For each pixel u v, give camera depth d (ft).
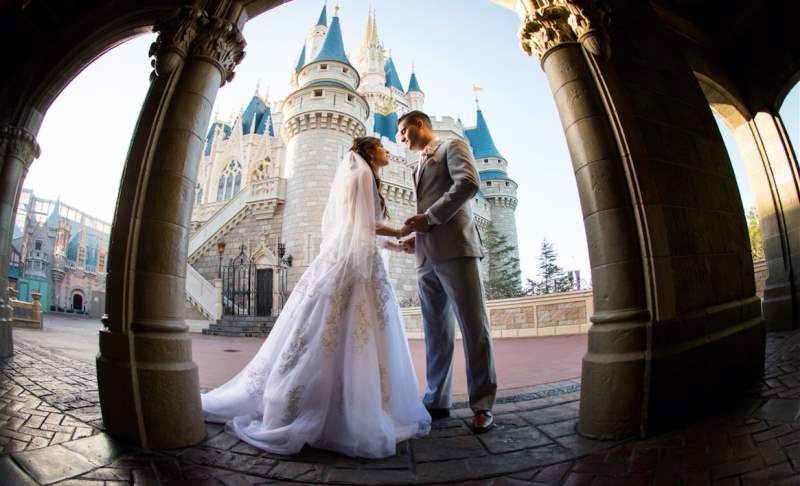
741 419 6.17
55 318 71.41
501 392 10.26
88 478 5.07
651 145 7.72
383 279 7.39
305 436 6.10
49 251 154.51
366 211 7.58
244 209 81.05
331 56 86.17
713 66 15.69
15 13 14.48
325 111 79.92
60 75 15.69
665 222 7.07
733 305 8.00
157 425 6.28
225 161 117.50
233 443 6.59
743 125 16.79
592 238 7.12
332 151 80.07
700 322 7.06
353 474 5.41
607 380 6.35
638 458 5.35
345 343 6.72
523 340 30.07
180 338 6.84
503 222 136.87
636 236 6.81
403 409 7.12
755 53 15.88
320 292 7.13
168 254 7.02
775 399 6.73
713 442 5.50
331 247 7.62
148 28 13.57
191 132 7.62
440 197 8.45
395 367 7.16
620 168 7.10
